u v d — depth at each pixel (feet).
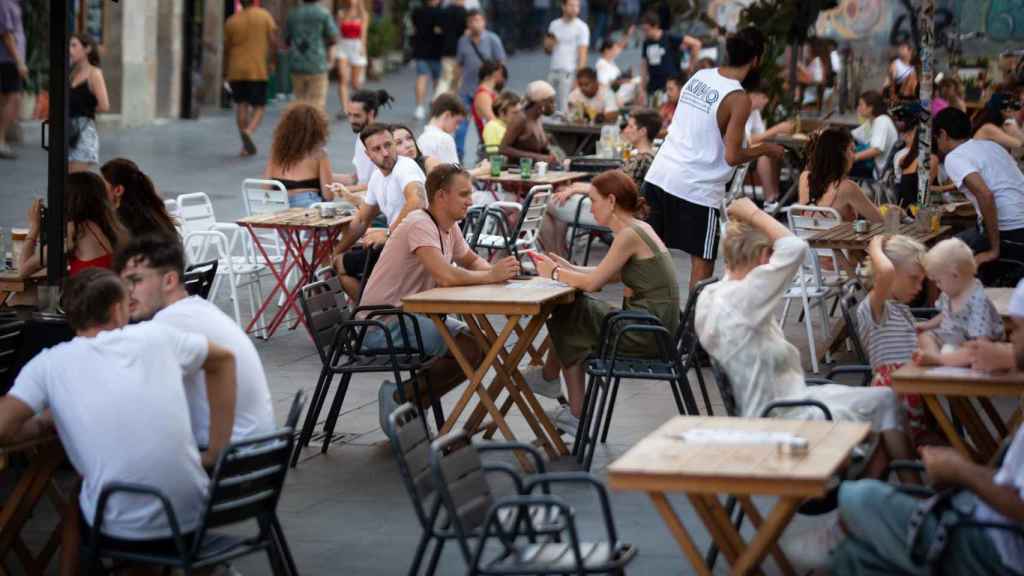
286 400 35.83
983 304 25.44
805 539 23.54
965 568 18.17
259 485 20.48
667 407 34.86
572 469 29.37
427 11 93.86
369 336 31.45
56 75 27.61
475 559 18.63
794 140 58.54
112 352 20.02
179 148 79.87
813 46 71.31
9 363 24.64
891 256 25.61
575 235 52.65
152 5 88.43
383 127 40.14
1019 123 56.65
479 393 29.01
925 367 22.85
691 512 26.91
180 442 20.13
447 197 31.32
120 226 30.60
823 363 39.24
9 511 22.11
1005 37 64.34
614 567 18.74
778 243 24.25
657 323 29.43
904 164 49.06
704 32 85.81
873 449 23.21
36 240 32.42
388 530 26.22
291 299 43.01
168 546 20.11
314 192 47.57
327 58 91.04
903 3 68.85
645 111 50.21
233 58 78.54
